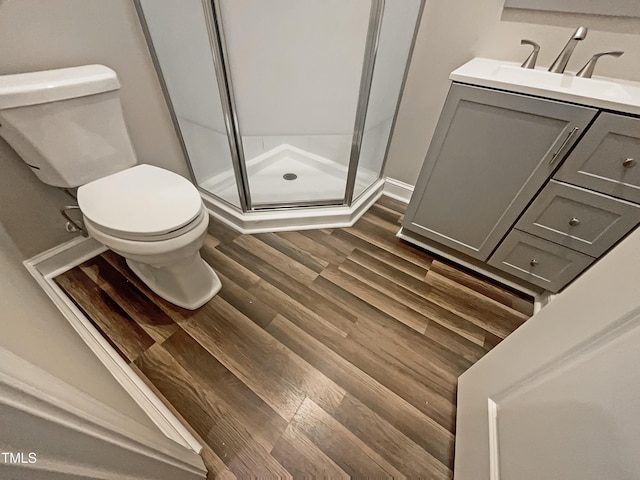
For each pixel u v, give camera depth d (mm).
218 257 1433
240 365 1021
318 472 808
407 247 1578
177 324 1123
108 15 1092
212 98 1279
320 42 1146
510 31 1238
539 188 1086
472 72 1086
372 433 886
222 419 889
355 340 1126
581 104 893
